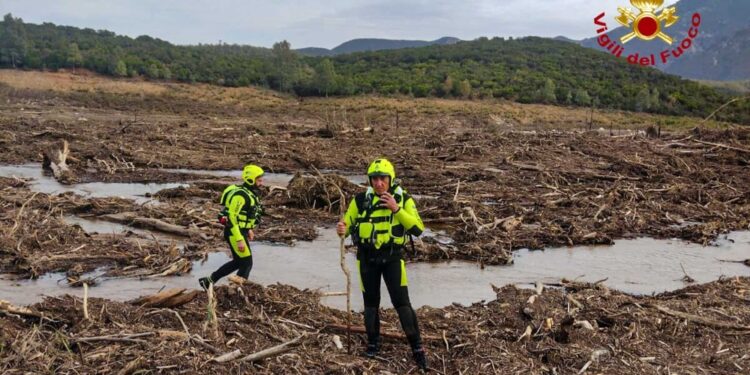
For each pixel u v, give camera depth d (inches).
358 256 223.0
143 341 217.8
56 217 472.1
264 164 868.0
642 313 275.1
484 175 756.0
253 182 307.6
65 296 261.1
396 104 2596.0
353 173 846.5
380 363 222.4
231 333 234.7
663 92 2967.5
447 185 689.0
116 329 230.7
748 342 252.1
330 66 3004.4
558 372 219.0
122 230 461.1
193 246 406.6
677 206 602.2
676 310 283.6
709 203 617.6
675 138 1151.0
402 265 219.0
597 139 1150.3
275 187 601.3
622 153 973.8
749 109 2600.9
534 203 596.7
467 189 671.8
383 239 215.9
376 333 226.8
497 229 474.6
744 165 903.7
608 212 553.3
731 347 245.9
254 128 1365.7
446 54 4020.7
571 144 1061.1
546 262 406.9
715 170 837.2
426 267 386.6
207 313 250.2
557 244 455.5
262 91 2918.3
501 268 389.1
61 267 354.6
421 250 406.3
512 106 2650.1
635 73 3472.0
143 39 4817.9
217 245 419.2
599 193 646.5
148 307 259.1
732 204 629.9
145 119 1817.2
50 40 4106.8
